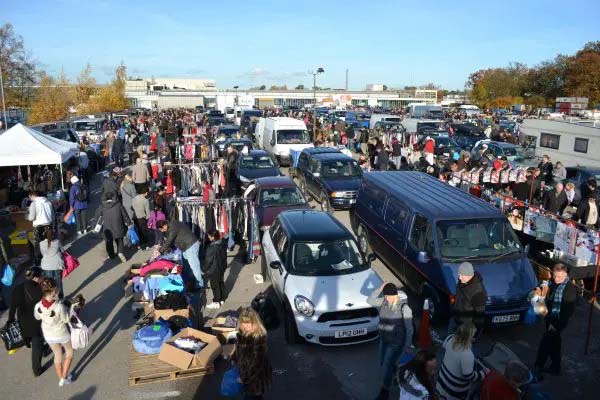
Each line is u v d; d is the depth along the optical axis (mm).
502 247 8500
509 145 22469
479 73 88250
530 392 5480
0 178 15633
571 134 20266
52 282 6219
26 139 14289
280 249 8961
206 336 7215
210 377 6770
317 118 44844
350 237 8891
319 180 16141
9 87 51875
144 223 12172
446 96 121875
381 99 99312
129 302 9227
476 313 6609
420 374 4691
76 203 13219
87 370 6965
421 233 8906
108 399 6277
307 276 8008
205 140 25094
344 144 30234
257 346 5285
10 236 11195
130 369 6676
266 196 12906
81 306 7777
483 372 5547
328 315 7367
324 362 7238
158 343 6996
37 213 11016
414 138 28922
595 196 13258
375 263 11500
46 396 6340
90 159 22094
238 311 8820
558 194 12250
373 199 11453
